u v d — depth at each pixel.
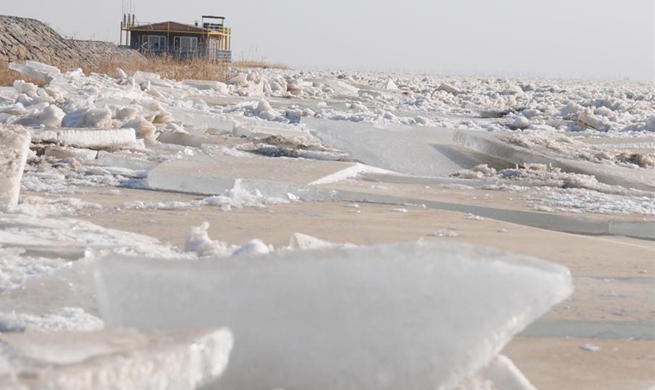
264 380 1.93
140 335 1.84
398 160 8.86
